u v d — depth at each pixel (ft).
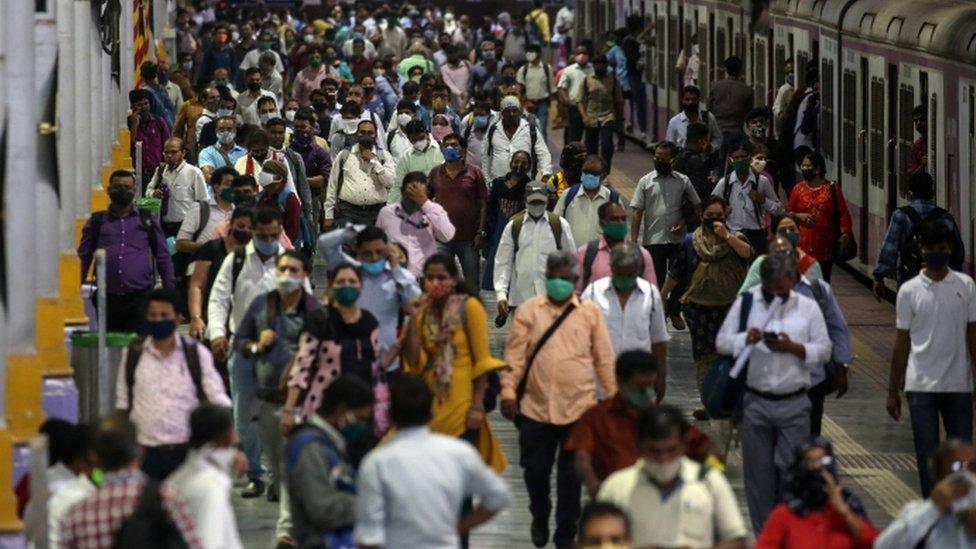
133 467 63.36
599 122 221.25
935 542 69.87
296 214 121.80
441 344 83.51
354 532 69.92
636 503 66.80
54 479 73.31
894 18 156.46
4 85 84.69
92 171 140.15
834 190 138.21
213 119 170.40
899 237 115.65
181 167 134.10
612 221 103.09
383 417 82.74
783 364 86.07
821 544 70.85
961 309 91.56
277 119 143.13
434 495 66.39
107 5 146.00
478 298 84.69
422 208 117.19
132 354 82.28
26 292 87.61
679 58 249.96
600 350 86.48
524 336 86.53
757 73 212.84
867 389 126.00
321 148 160.15
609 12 321.73
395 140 167.02
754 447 86.63
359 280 82.58
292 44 350.64
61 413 92.12
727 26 226.99
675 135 168.25
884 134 159.53
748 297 87.20
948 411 92.53
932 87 143.95
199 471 66.59
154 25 244.22
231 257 96.48
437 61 302.25
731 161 135.74
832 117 178.70
